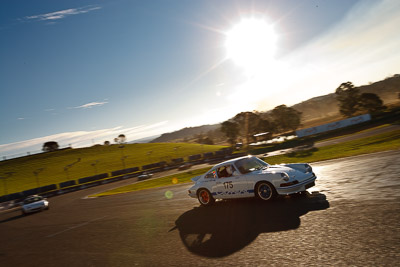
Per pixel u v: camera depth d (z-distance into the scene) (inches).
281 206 272.2
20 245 350.9
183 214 339.6
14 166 4097.0
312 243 170.7
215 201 373.7
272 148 2283.5
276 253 166.2
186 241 226.4
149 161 3403.1
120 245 255.1
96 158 3956.7
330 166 526.9
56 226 450.9
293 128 3983.8
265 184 297.0
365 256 140.7
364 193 266.1
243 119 4259.4
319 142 1881.2
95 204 724.7
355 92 3624.5
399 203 213.5
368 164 446.9
